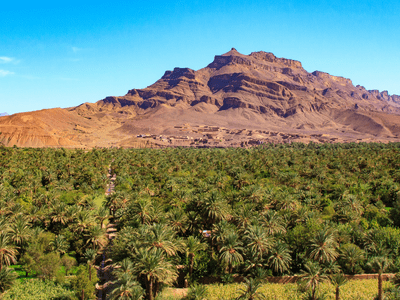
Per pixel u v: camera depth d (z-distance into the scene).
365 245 67.69
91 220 70.56
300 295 54.19
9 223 63.50
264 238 58.16
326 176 135.62
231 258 55.94
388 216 87.75
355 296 53.62
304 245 62.88
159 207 75.06
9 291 53.34
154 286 51.28
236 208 77.75
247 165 158.50
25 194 100.75
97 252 64.62
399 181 129.62
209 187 94.31
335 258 60.78
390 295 53.50
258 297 50.19
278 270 59.88
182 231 67.00
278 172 141.38
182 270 58.81
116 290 46.00
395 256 65.06
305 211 75.38
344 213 83.12
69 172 136.75
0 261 54.88
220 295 53.16
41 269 57.72
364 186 117.69
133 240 56.06
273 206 86.31
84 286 52.47
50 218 73.31
